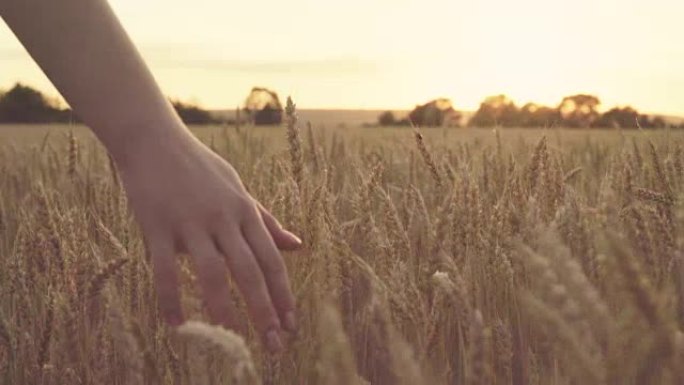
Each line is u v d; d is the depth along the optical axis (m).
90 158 2.65
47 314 1.11
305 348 1.06
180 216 0.76
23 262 1.25
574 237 1.24
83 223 1.32
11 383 1.16
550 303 0.64
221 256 0.76
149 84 0.80
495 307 1.19
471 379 0.70
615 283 0.60
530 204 1.33
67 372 1.08
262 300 0.75
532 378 1.00
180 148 0.78
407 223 1.51
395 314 1.01
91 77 0.78
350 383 0.56
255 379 0.52
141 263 1.17
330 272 1.16
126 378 1.03
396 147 2.54
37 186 1.21
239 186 0.79
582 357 0.63
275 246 0.79
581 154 2.47
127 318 1.03
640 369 0.60
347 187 1.84
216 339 0.52
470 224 1.29
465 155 2.09
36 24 0.80
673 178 1.52
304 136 2.14
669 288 0.61
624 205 1.37
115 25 0.81
